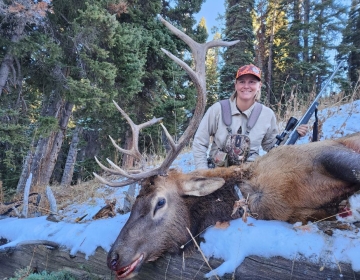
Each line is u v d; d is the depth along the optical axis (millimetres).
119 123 13562
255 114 4188
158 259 3172
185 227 3166
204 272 2930
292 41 22234
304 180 3066
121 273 2953
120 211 4828
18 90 10805
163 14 15023
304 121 4086
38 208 5707
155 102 13602
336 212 3088
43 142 12406
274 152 3369
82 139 16469
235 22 19000
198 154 4285
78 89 9789
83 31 9797
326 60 21328
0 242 4777
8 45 9273
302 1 22500
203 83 3402
